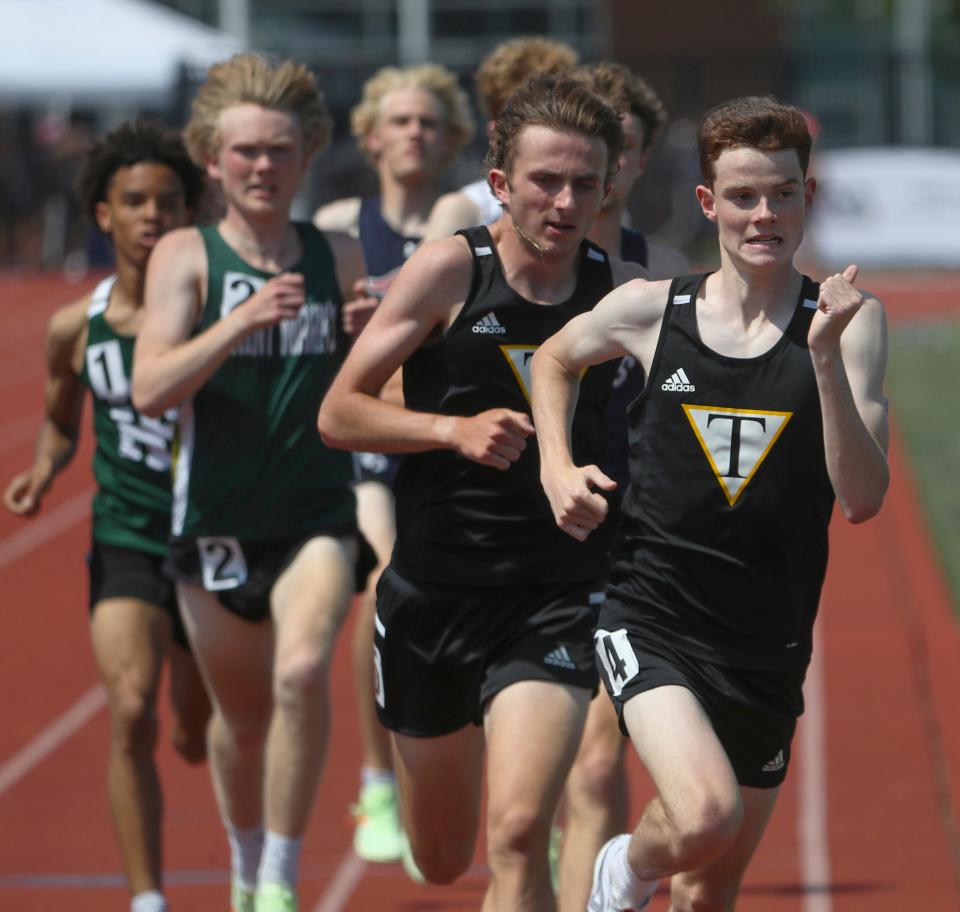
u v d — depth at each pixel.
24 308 73.44
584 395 13.68
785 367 11.91
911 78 99.12
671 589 12.29
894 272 86.25
